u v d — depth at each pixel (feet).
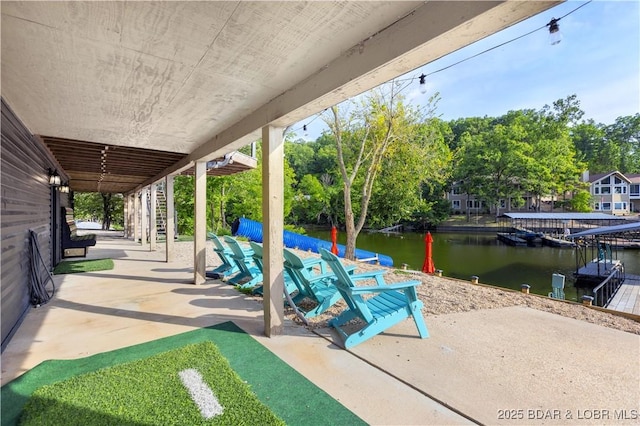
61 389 6.47
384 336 9.72
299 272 11.80
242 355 8.40
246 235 37.73
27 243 12.48
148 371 7.25
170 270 20.89
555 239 64.23
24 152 12.33
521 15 4.65
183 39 6.63
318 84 7.98
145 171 27.25
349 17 5.86
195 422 5.52
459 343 9.20
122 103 10.38
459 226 89.71
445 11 5.15
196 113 11.30
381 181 62.28
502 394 6.60
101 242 39.63
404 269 22.41
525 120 96.02
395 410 6.07
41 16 5.82
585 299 13.29
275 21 6.00
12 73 8.17
